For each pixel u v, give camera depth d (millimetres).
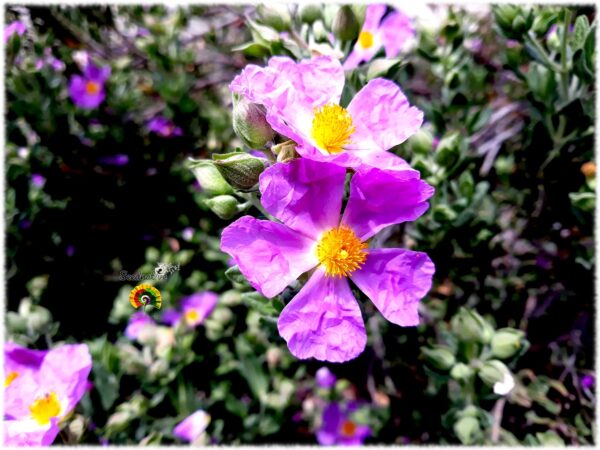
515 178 215
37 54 264
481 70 269
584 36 170
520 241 247
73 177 268
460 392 196
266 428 219
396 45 217
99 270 265
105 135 276
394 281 125
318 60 130
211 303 234
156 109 305
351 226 127
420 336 222
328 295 125
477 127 217
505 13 183
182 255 254
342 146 125
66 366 152
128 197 273
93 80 277
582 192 195
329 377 251
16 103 249
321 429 250
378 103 129
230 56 321
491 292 232
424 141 179
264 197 116
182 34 326
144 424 198
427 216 197
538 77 195
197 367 222
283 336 119
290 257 122
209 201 136
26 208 247
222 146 275
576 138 193
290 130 113
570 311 225
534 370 231
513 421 220
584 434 206
